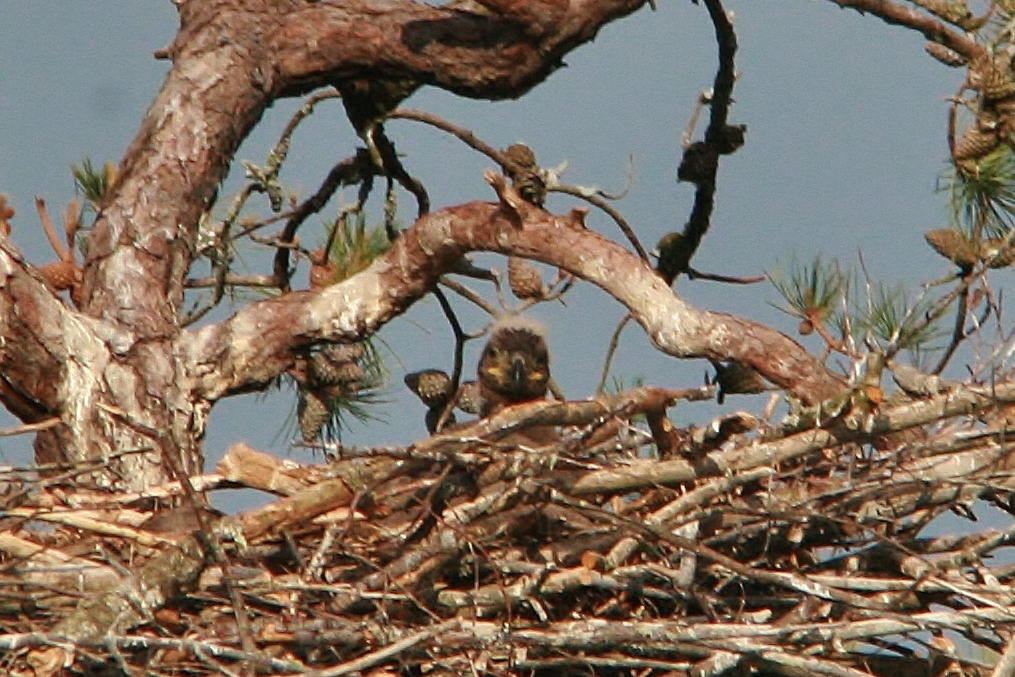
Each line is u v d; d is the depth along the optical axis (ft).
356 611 41.81
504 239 48.19
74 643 38.11
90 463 42.32
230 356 48.42
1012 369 45.70
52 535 43.37
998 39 50.37
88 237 49.60
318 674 38.11
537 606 41.78
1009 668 38.96
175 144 49.11
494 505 42.01
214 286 52.24
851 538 43.06
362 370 53.26
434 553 41.47
